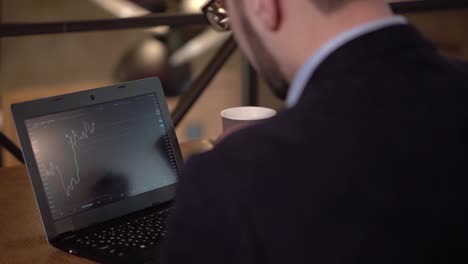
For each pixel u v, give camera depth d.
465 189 0.55
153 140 1.24
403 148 0.54
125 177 1.19
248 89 2.18
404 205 0.54
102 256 1.03
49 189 1.10
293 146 0.55
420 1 2.17
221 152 0.58
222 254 0.57
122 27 1.86
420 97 0.56
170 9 5.25
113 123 1.20
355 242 0.53
